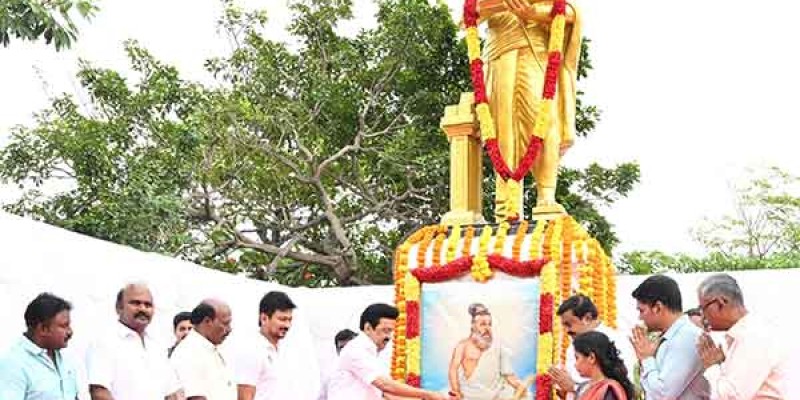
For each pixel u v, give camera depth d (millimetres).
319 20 17516
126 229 13906
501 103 8273
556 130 8312
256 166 16828
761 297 8812
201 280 9555
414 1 16594
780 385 4672
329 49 17750
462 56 16641
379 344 7066
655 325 5082
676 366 4883
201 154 15945
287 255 17172
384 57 17047
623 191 16688
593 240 7750
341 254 17312
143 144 16188
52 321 5402
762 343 4652
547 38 8422
